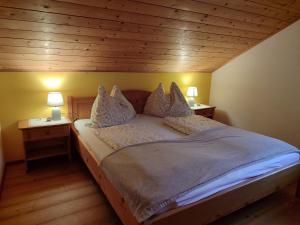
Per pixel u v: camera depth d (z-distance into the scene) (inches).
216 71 169.6
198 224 58.4
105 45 101.7
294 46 120.3
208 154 72.2
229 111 163.0
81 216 75.0
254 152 75.2
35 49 92.0
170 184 56.1
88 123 111.2
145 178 57.9
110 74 129.0
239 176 66.4
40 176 100.1
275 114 133.8
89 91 124.4
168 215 51.9
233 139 85.7
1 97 102.9
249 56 143.9
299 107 121.6
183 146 79.7
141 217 50.1
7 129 106.8
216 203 60.5
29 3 68.9
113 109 110.0
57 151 111.3
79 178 99.1
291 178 82.4
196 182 58.5
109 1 75.8
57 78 113.8
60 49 96.5
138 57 120.3
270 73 133.6
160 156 69.5
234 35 120.1
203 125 102.5
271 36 130.1
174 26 98.4
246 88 148.9
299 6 104.2
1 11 69.3
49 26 80.9
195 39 114.1
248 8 97.3
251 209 80.7
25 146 101.6
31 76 107.3
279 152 78.5
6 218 73.2
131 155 70.4
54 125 102.2
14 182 94.7
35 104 111.0
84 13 78.7
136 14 85.4
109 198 70.5
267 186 73.6
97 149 82.4
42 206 79.7
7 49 87.8
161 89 133.6
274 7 100.9
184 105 131.2
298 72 120.0
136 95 136.4
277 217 76.7
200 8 89.7
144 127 105.3
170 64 139.5
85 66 115.9
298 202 85.1
